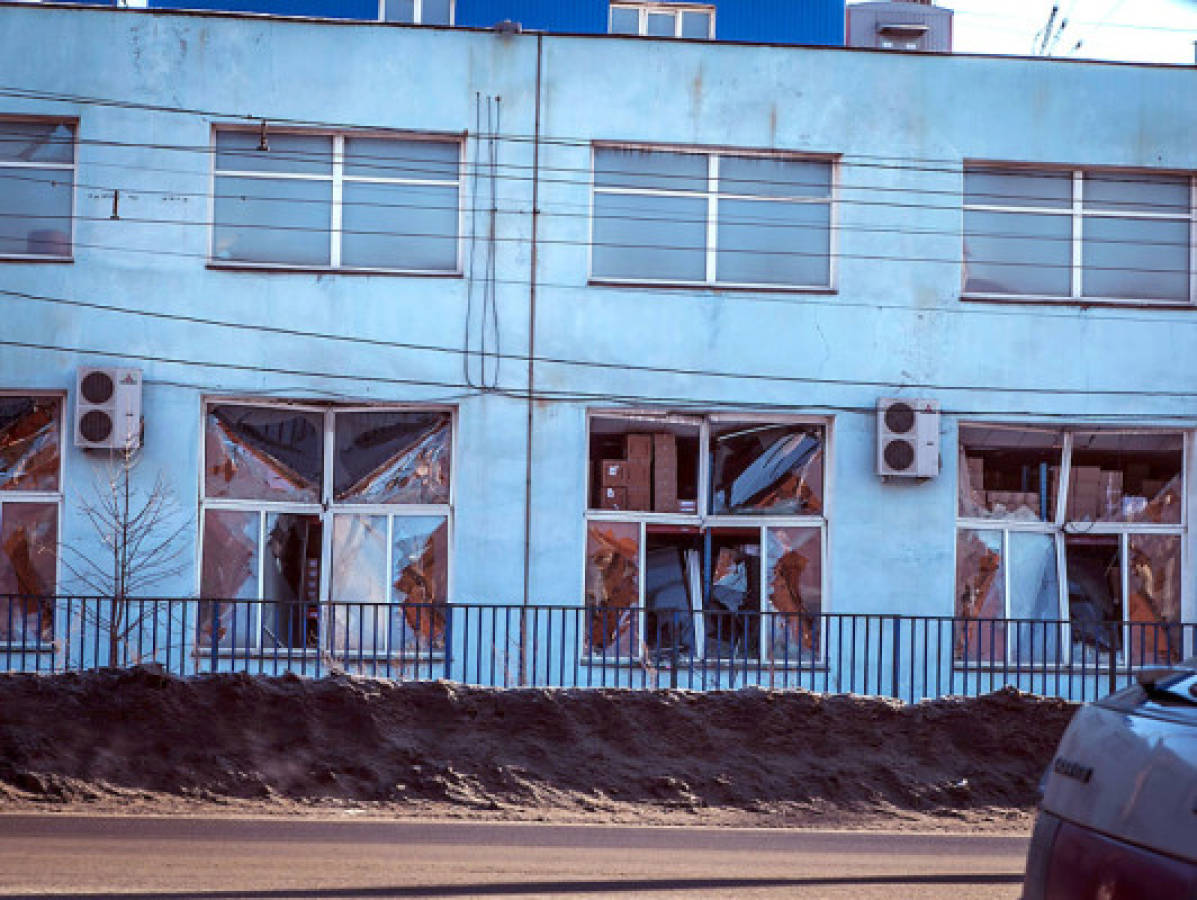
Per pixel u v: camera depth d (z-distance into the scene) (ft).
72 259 61.62
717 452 64.28
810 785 42.16
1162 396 65.26
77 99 61.98
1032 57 65.67
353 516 62.64
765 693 46.47
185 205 62.23
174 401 61.52
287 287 62.39
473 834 32.96
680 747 43.75
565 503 62.69
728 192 64.75
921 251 64.85
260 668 55.98
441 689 44.24
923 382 64.44
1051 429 65.36
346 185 63.41
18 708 40.57
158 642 59.62
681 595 63.41
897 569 63.62
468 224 63.21
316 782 39.42
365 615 61.21
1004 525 64.90
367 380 62.49
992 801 42.47
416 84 63.26
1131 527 65.46
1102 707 16.88
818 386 64.03
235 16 62.69
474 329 62.90
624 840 32.99
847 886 26.76
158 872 26.16
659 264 64.18
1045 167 66.03
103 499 60.64
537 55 63.93
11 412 61.52
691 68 64.39
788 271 64.75
